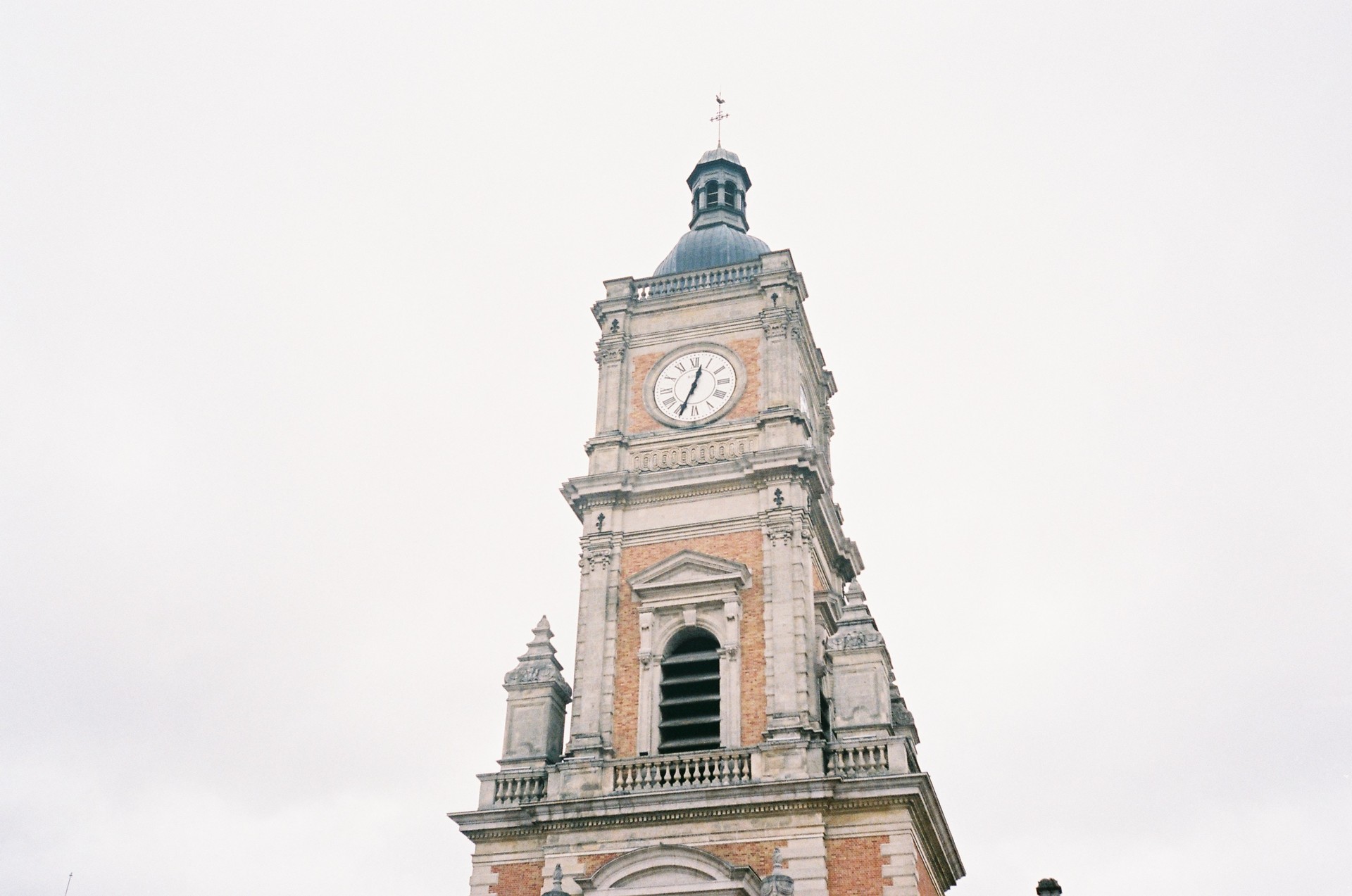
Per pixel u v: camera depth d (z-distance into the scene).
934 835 37.47
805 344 47.31
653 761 37.38
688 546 41.47
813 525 43.72
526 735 39.50
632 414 45.16
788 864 34.75
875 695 37.69
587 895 35.12
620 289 47.72
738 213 53.81
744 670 38.78
